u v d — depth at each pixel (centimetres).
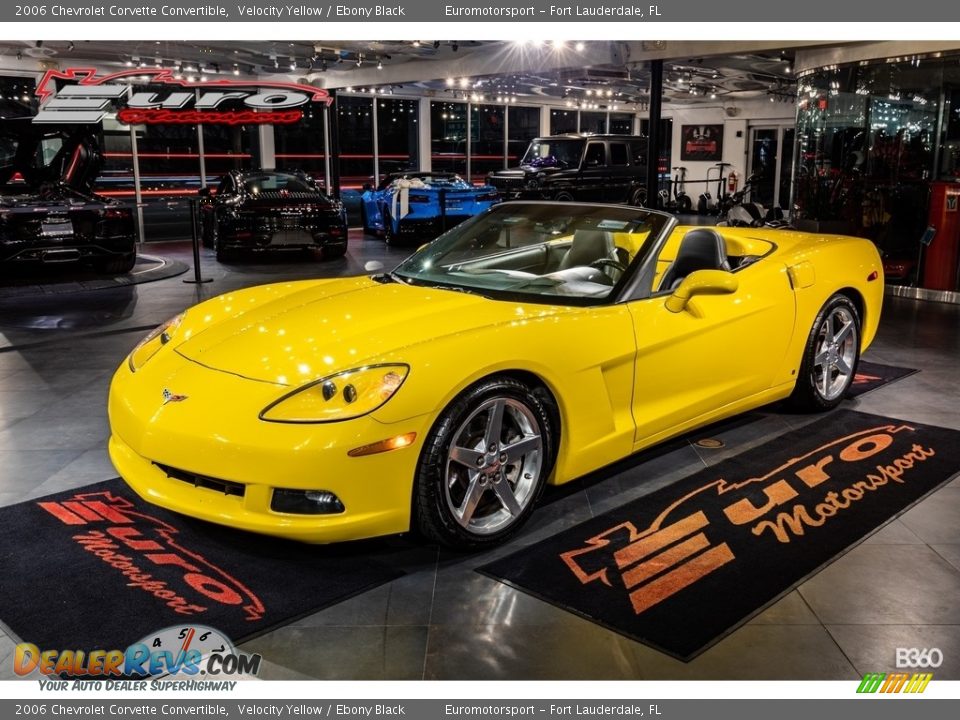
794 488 323
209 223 1205
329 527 242
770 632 227
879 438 379
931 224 805
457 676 208
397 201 1248
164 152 1441
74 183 971
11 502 309
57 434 389
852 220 889
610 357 297
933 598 245
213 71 1357
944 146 811
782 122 1922
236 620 232
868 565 263
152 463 266
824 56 898
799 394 406
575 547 275
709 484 327
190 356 285
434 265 360
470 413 259
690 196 2127
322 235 1045
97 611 236
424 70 1260
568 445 293
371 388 245
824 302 397
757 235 443
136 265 1038
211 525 290
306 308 311
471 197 1303
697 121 2072
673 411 330
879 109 851
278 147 1616
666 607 238
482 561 267
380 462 243
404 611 237
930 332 632
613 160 1628
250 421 243
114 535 282
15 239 832
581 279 328
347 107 1719
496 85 1639
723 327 342
